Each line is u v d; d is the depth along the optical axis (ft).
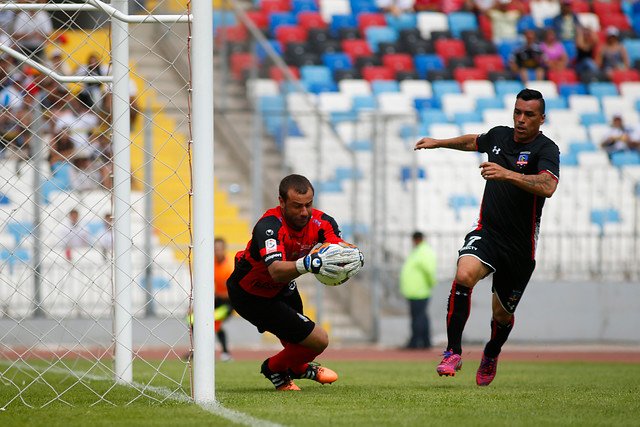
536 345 238.27
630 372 139.44
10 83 174.91
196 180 82.02
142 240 220.64
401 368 150.82
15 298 210.38
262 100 234.17
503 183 91.30
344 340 231.30
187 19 84.28
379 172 230.27
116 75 102.32
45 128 196.65
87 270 214.48
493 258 91.09
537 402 81.97
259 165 231.09
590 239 240.73
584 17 344.69
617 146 282.15
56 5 90.89
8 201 208.64
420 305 218.59
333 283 81.92
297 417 71.31
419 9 334.85
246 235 233.55
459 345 91.35
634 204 245.45
